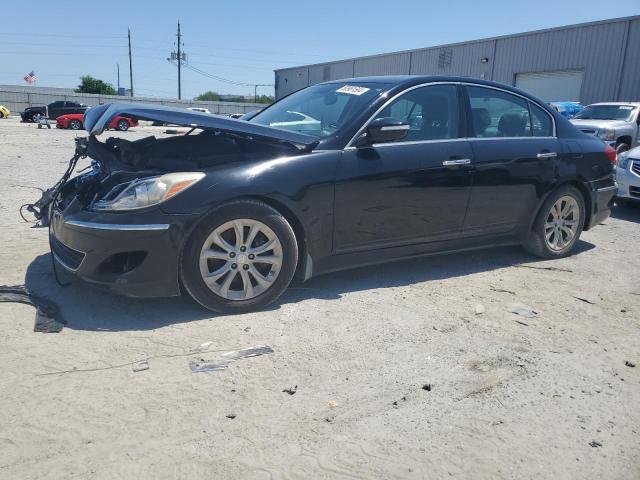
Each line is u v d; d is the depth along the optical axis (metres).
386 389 2.83
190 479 2.15
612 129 13.52
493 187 4.58
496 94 4.78
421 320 3.69
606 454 2.41
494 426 2.57
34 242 5.03
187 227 3.37
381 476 2.21
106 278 3.35
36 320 3.38
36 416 2.47
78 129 29.09
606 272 4.93
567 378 3.03
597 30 25.45
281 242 3.63
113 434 2.38
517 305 4.00
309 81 47.12
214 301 3.54
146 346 3.15
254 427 2.48
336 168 3.79
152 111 3.58
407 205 4.13
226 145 4.23
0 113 44.62
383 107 4.09
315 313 3.72
